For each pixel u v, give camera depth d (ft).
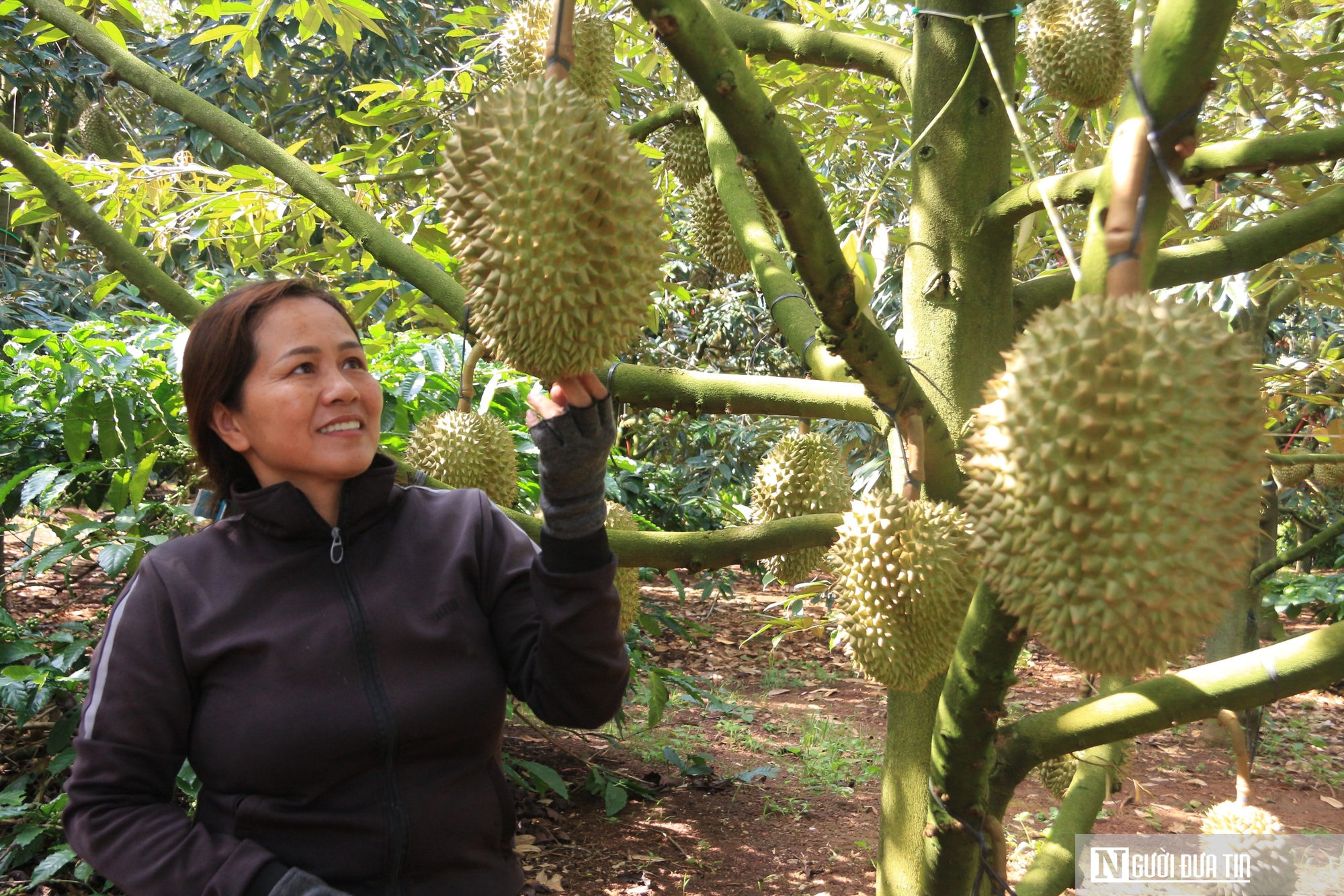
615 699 4.15
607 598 3.90
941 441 4.73
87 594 14.06
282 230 8.96
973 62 4.98
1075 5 5.72
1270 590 18.06
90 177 7.96
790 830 11.66
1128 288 3.05
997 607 3.52
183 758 4.08
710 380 5.65
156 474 10.60
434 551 4.23
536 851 10.86
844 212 10.75
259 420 4.08
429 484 5.50
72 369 8.94
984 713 3.77
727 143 6.33
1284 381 7.98
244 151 6.26
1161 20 2.92
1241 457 3.06
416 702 3.91
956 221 5.44
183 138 21.15
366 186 8.21
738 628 22.76
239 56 20.27
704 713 16.29
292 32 20.12
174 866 3.73
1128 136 3.00
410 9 21.53
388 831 3.85
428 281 5.90
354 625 3.95
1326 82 7.22
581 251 3.22
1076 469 2.96
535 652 4.08
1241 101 7.52
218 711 3.89
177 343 9.27
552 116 3.28
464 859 4.05
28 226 21.85
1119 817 12.42
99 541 9.45
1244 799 5.91
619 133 3.45
